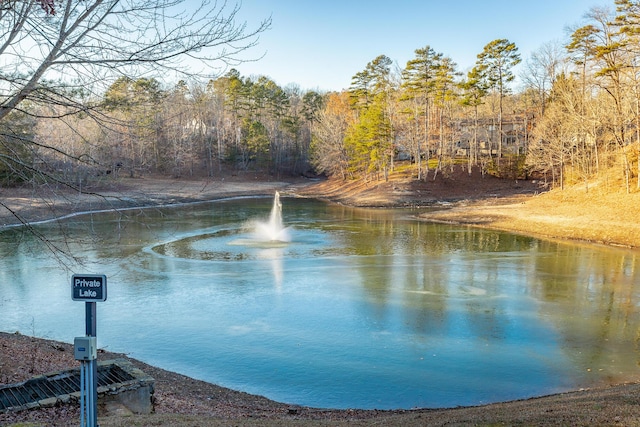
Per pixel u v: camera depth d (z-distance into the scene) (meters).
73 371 9.38
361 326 16.83
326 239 34.78
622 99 44.69
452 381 12.74
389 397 11.88
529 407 9.02
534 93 72.19
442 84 65.50
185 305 19.27
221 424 7.94
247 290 21.38
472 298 19.98
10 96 6.91
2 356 11.27
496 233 37.06
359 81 75.69
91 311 5.69
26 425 7.13
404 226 41.34
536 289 21.28
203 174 84.50
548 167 53.94
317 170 89.19
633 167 45.00
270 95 98.44
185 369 13.48
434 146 73.50
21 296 20.66
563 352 14.59
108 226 38.81
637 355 14.31
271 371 13.36
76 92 7.19
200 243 33.12
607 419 7.32
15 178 7.65
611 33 42.12
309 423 8.53
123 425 7.45
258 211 53.19
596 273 24.06
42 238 9.21
